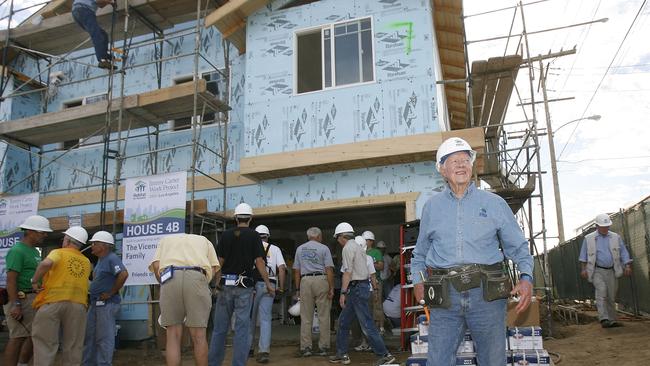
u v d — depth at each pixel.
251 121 10.03
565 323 10.30
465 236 3.02
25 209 10.13
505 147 12.72
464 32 9.94
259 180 10.20
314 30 10.12
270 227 13.79
